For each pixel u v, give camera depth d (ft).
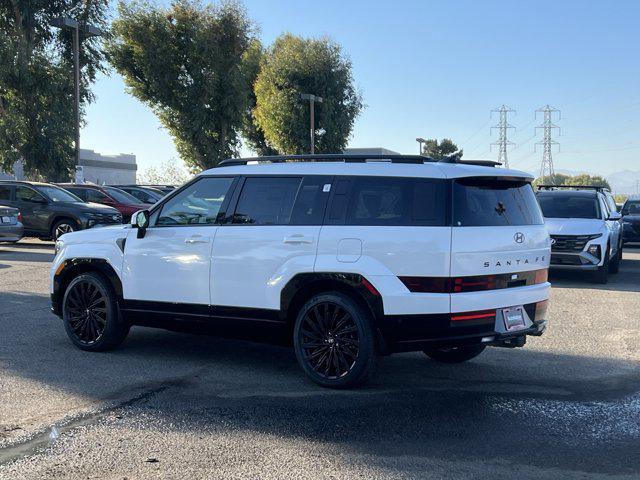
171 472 12.62
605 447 14.15
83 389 18.03
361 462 13.17
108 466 12.89
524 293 18.10
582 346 24.20
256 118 176.24
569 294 37.47
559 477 12.57
